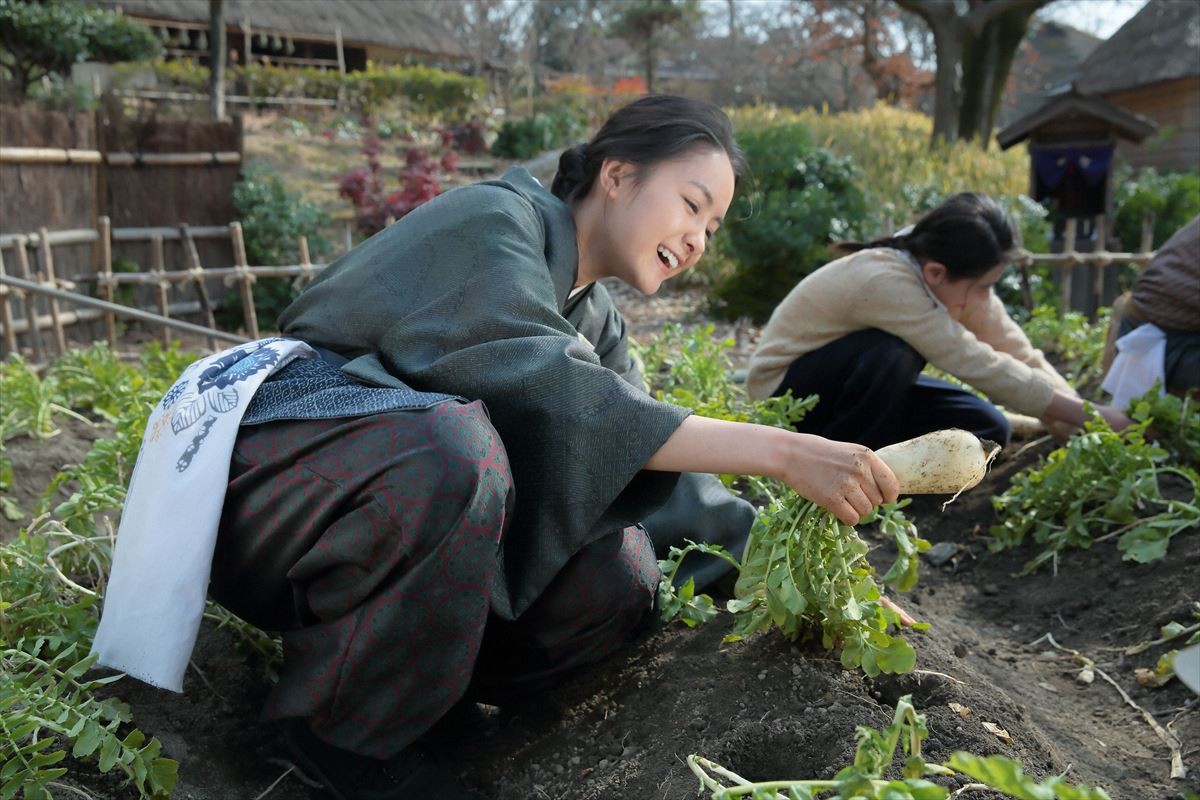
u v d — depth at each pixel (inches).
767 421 127.4
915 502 146.3
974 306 144.6
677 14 1163.3
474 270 74.5
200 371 76.0
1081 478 125.8
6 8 558.3
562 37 1802.4
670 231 82.1
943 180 476.4
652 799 70.4
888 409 140.6
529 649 83.0
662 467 71.5
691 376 163.0
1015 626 114.3
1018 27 692.7
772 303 331.3
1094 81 909.8
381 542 65.5
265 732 86.1
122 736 79.6
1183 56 842.2
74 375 182.7
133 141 353.1
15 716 68.7
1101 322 229.9
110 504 105.0
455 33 1470.2
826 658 80.4
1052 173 364.8
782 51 1667.1
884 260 139.2
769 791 57.2
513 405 70.6
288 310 82.3
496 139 727.1
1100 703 95.1
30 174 316.8
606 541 79.5
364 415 66.9
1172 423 136.2
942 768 54.6
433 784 74.2
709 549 88.7
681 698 80.3
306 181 533.6
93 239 335.6
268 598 75.4
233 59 905.5
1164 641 100.8
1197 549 114.1
